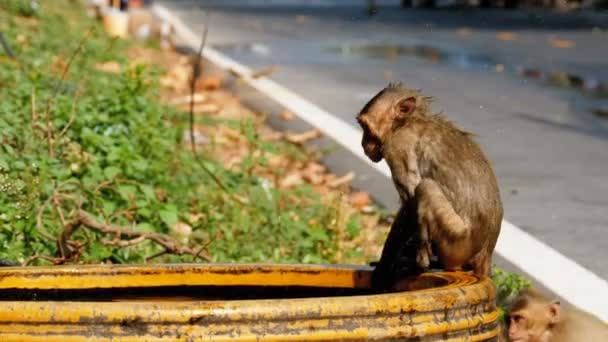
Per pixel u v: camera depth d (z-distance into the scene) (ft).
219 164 43.70
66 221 30.73
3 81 49.34
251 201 36.83
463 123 62.64
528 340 28.14
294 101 68.49
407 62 93.97
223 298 22.45
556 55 98.43
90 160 33.78
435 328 17.62
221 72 81.35
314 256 32.71
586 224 40.83
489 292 19.15
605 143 57.31
